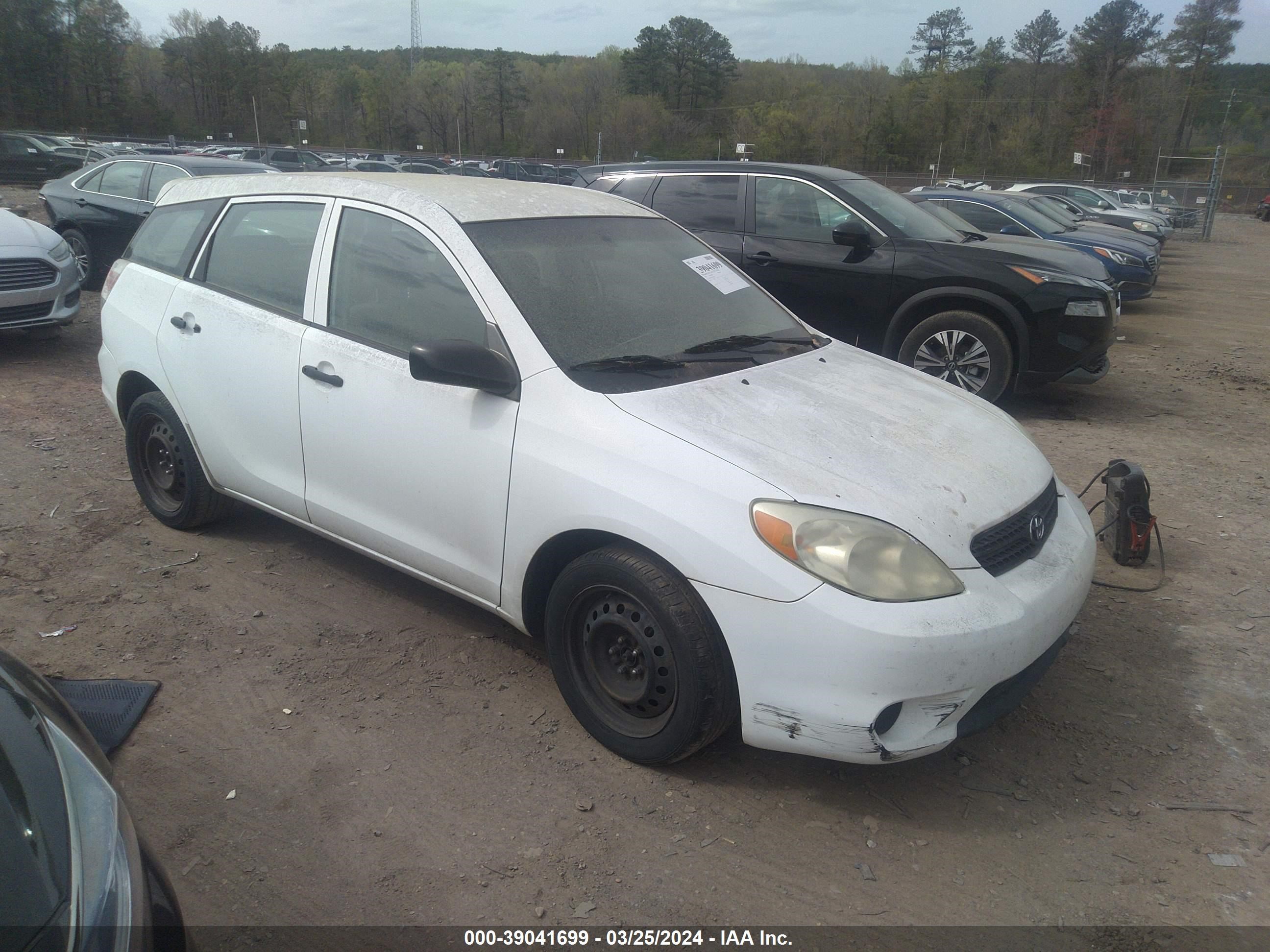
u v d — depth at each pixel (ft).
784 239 24.79
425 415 10.59
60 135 179.83
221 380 12.96
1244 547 15.81
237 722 10.19
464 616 12.63
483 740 10.02
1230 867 8.58
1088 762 10.06
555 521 9.47
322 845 8.50
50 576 13.29
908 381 11.83
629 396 9.62
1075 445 21.74
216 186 14.15
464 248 10.71
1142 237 51.52
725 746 10.16
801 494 8.46
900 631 7.98
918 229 24.44
